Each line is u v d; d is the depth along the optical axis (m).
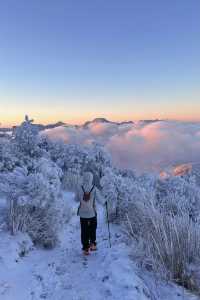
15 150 16.77
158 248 6.12
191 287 5.65
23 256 6.99
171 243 6.08
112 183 10.96
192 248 6.25
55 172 9.64
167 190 14.80
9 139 17.83
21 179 8.66
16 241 7.21
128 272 5.76
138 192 11.02
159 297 5.25
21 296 5.19
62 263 6.87
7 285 5.47
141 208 8.36
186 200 12.32
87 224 7.60
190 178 16.75
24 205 8.12
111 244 8.03
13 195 8.27
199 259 6.02
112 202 10.74
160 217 7.21
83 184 7.82
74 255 7.53
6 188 8.92
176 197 12.27
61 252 7.78
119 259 6.46
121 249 7.23
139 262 6.32
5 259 6.37
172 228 6.46
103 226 10.61
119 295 5.05
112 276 5.71
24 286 5.55
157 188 15.45
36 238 7.98
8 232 7.58
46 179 8.95
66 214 10.69
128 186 11.23
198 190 15.06
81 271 6.31
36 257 7.15
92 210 7.66
